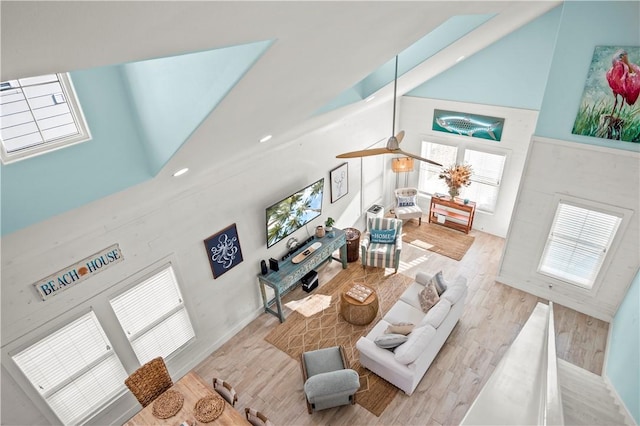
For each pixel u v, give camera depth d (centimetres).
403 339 495
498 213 820
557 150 556
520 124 720
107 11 124
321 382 449
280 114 377
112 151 321
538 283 662
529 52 665
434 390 513
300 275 643
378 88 559
